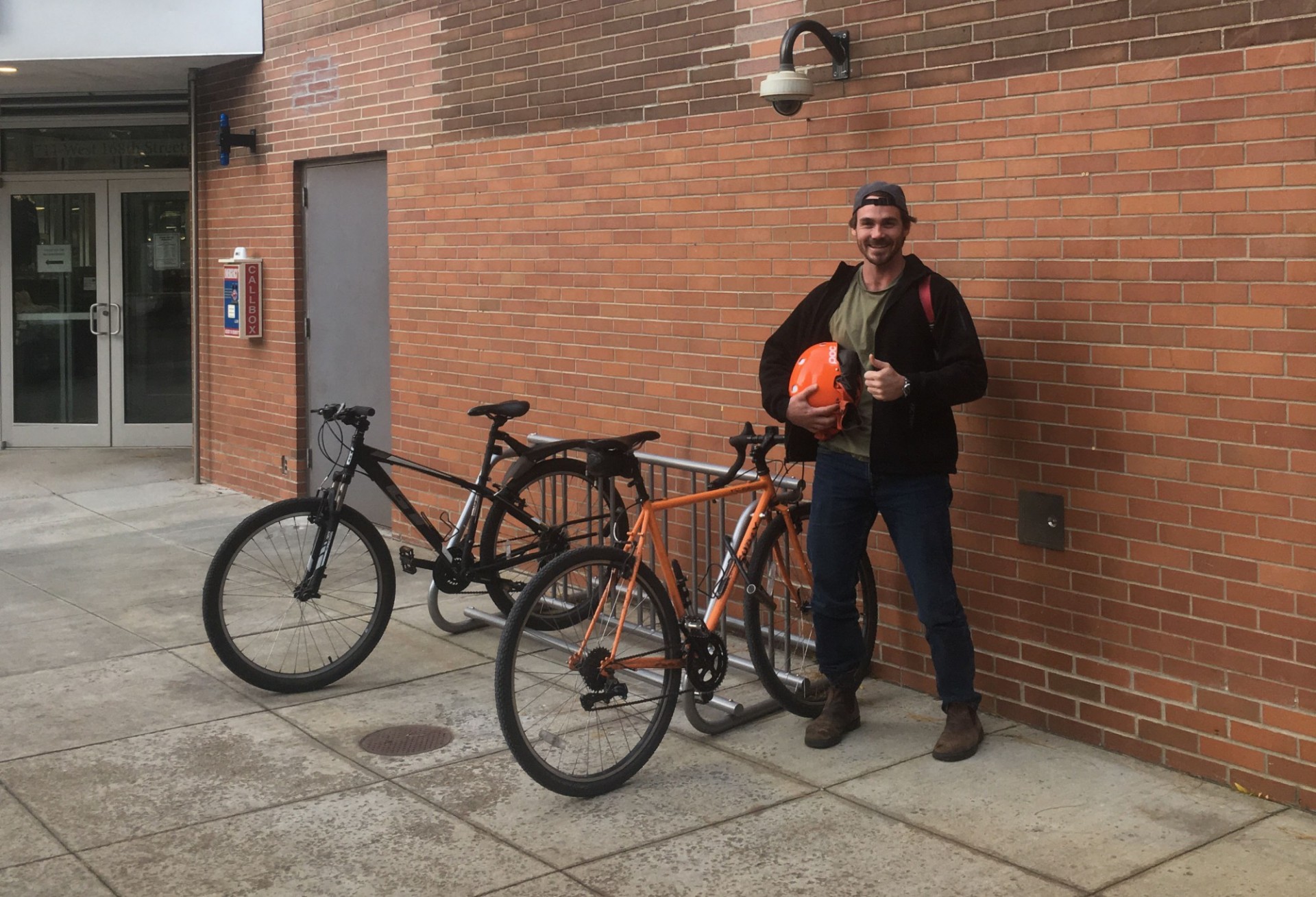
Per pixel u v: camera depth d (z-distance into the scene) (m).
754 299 5.74
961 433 4.94
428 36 7.60
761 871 3.70
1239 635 4.17
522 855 3.82
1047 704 4.75
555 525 5.91
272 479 9.46
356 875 3.69
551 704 4.59
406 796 4.25
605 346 6.55
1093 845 3.83
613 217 6.43
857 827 3.98
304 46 8.71
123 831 4.00
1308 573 3.99
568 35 6.62
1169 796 4.17
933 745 4.66
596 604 4.39
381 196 8.28
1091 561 4.56
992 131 4.74
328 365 8.91
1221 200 4.11
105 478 10.48
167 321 11.81
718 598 4.71
